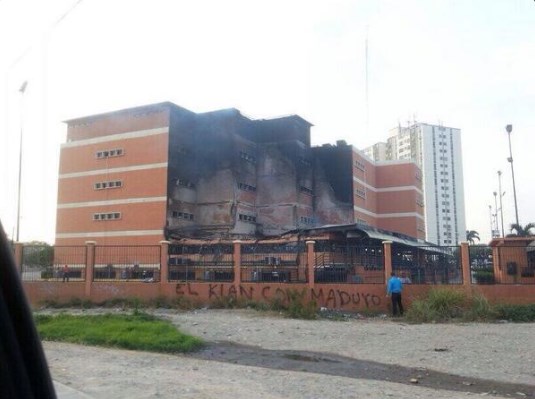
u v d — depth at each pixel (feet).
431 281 69.82
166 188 142.00
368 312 67.92
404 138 330.34
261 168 170.81
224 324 56.95
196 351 42.42
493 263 68.08
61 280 76.79
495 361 38.01
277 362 38.29
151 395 25.30
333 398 26.30
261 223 166.20
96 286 76.28
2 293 10.79
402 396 27.22
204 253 77.71
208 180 155.94
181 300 73.41
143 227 142.41
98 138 153.99
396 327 56.03
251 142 168.76
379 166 214.48
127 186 146.82
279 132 174.50
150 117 148.05
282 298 71.15
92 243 77.66
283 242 80.79
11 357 10.79
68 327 49.98
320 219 177.88
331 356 40.70
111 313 64.18
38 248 77.87
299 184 170.30
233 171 154.40
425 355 40.52
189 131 155.53
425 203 307.58
